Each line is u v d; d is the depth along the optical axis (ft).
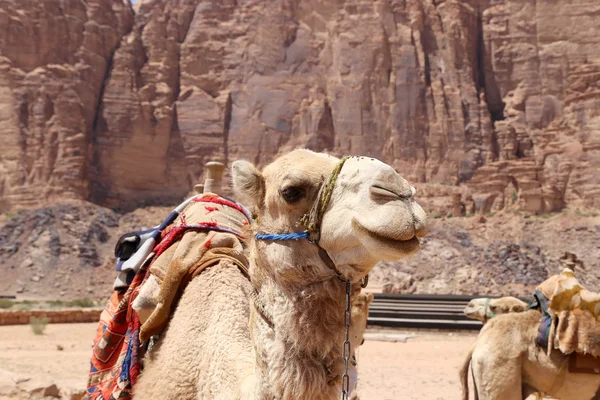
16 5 261.24
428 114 288.51
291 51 292.81
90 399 14.87
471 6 319.06
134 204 265.34
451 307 115.75
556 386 24.06
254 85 288.30
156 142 276.41
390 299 138.72
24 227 223.71
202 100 287.89
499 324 25.16
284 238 9.39
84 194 250.78
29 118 250.16
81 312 99.55
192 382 12.00
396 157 282.15
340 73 289.33
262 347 9.68
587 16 299.99
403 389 42.50
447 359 59.62
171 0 304.30
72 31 269.03
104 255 220.64
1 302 142.51
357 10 295.69
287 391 9.20
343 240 9.02
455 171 283.18
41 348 64.54
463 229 242.37
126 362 13.50
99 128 268.21
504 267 213.46
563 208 269.44
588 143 275.18
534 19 308.19
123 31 289.94
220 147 282.56
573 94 287.89
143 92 279.69
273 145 281.33
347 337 9.14
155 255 14.61
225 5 302.25
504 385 24.38
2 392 35.42
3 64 252.83
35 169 244.01
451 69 298.15
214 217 14.28
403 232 8.54
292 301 9.30
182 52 296.10
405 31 296.30
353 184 9.10
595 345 23.18
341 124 283.79
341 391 9.41
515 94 304.30
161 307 13.06
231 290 12.66
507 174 275.80
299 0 298.56
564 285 23.98
